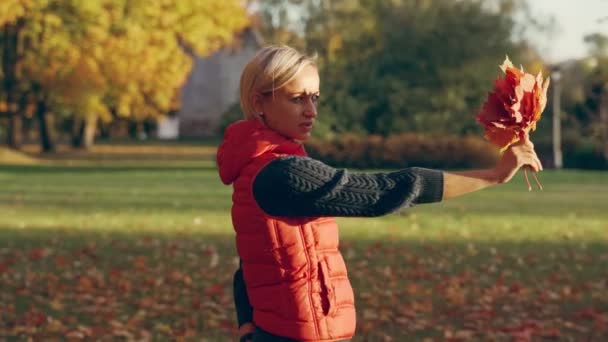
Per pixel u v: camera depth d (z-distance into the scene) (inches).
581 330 307.7
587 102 1625.2
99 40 1592.0
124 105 1722.4
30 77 1672.0
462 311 340.5
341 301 118.6
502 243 552.4
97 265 453.1
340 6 1801.2
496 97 114.8
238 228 119.9
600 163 1635.1
